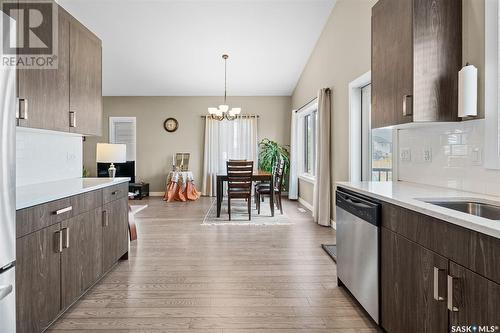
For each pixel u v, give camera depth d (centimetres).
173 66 651
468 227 109
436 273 127
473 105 178
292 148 730
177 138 804
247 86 752
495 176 172
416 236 144
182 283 256
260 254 331
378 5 241
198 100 804
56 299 187
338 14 433
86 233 227
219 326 191
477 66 184
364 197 204
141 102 801
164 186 805
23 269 157
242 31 530
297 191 727
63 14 231
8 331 132
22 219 157
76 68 250
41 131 232
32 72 196
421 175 238
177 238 396
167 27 521
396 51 212
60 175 283
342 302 222
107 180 289
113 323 194
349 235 222
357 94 383
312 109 625
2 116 126
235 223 480
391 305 168
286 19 497
